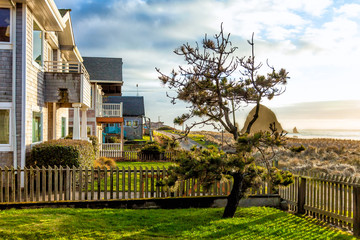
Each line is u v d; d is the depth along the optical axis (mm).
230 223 7297
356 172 16391
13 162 10711
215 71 7730
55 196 8617
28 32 11125
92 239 5961
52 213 7695
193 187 9336
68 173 8727
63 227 6566
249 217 8031
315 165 19109
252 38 7523
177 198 9062
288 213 8688
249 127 7863
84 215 7672
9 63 10789
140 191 9078
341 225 7398
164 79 7977
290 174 7852
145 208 8898
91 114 26969
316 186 8242
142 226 6938
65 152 10773
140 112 54812
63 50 18219
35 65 12008
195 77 7938
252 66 7527
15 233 6016
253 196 9625
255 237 6355
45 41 14023
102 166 15242
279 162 19781
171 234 6418
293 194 9094
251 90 7828
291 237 6422
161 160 23281
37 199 8461
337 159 22094
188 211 8547
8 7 10750
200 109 8266
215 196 9297
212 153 7367
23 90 10797
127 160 23188
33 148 10719
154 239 6062
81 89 13641
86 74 16328
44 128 13672
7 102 10742
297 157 23047
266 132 7195
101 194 10195
